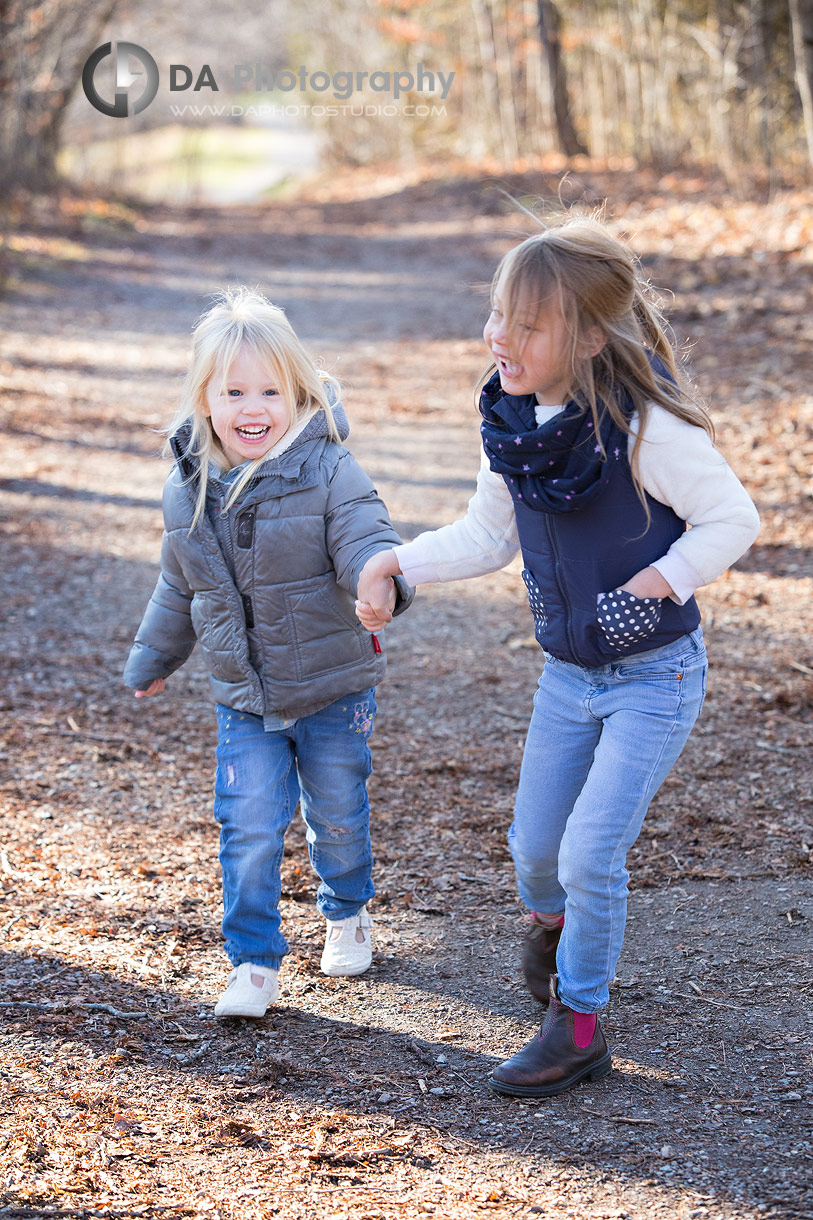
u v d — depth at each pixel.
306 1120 2.87
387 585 3.11
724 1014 3.31
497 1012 3.38
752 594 6.86
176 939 3.73
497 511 3.07
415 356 14.11
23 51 21.92
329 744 3.42
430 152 39.62
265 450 3.20
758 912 3.85
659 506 2.80
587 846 2.87
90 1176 2.63
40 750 5.12
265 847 3.28
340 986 3.53
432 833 4.49
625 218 19.48
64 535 8.23
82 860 4.20
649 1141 2.78
